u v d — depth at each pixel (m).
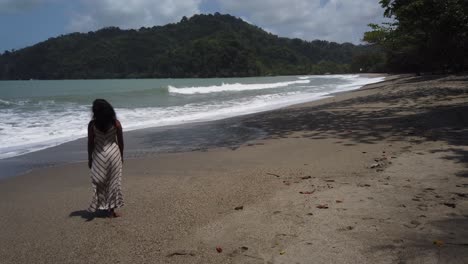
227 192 6.12
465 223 4.52
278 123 14.14
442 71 47.22
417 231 4.35
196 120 16.20
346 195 5.69
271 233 4.49
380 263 3.71
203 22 170.88
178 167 8.03
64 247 4.34
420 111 14.52
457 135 9.61
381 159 7.78
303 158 8.36
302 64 176.25
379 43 38.09
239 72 125.19
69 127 14.43
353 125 12.51
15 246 4.41
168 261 3.93
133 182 6.94
